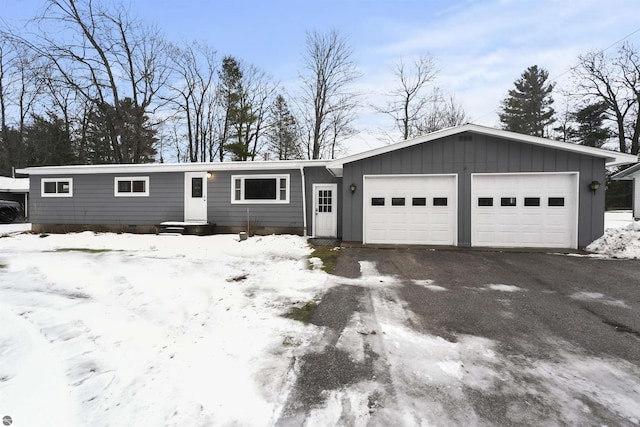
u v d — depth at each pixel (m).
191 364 2.61
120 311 3.90
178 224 10.52
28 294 4.58
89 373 2.51
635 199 15.16
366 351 2.77
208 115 22.56
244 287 4.75
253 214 10.94
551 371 2.45
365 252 7.61
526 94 32.66
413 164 8.58
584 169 7.82
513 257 6.95
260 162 10.66
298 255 7.33
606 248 7.30
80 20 15.34
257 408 2.03
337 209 10.50
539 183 8.07
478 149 8.29
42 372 2.54
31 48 14.77
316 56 21.64
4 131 21.84
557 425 1.86
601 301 4.10
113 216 11.52
